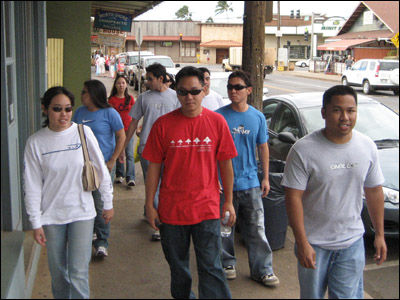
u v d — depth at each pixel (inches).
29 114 200.4
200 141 137.1
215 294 141.8
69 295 145.0
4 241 134.3
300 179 123.6
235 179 167.9
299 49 2581.2
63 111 131.4
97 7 419.8
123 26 444.8
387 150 237.3
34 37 199.6
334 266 128.9
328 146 122.7
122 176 306.7
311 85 1164.5
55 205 135.0
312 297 130.7
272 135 277.4
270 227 200.5
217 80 481.1
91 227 140.2
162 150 138.9
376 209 131.2
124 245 206.7
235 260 178.4
